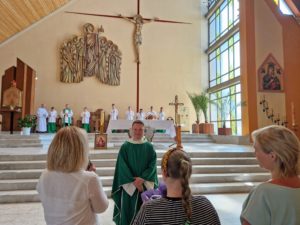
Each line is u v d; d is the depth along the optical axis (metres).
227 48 13.67
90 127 13.80
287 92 9.98
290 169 1.21
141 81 15.05
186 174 1.30
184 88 15.47
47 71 14.22
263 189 1.22
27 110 12.15
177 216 1.23
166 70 15.41
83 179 1.50
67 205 1.45
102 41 14.75
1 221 3.75
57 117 13.91
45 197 1.48
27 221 3.75
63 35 14.56
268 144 1.26
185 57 15.73
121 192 2.94
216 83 14.91
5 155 6.01
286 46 10.17
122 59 14.98
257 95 9.79
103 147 7.50
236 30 12.56
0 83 13.47
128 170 2.86
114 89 14.70
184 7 16.12
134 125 3.04
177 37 15.79
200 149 7.84
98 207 1.53
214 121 14.99
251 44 9.95
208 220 1.26
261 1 10.21
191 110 15.34
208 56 16.03
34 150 7.38
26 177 5.47
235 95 12.75
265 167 1.31
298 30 10.31
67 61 14.30
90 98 14.41
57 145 1.51
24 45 14.12
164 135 11.12
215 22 15.40
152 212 1.25
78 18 14.77
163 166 1.35
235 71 12.82
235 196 5.22
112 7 15.19
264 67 9.94
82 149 1.53
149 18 15.57
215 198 5.07
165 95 15.22
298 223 1.13
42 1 12.97
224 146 9.17
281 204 1.16
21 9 12.41
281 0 10.59
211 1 16.12
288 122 9.82
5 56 13.84
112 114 13.95
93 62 14.54
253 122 9.66
